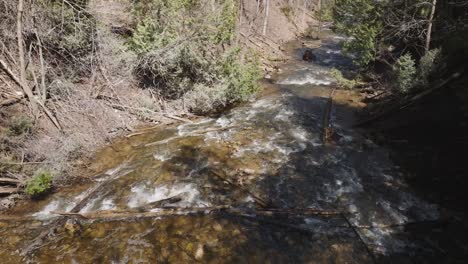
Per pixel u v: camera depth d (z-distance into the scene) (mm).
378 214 7406
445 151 8805
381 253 6371
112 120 11047
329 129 11016
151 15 12664
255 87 13523
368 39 12930
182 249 6371
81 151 9500
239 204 7684
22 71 9516
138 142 10398
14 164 8078
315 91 15156
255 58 15375
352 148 10109
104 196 7941
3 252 6320
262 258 6223
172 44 12109
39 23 10555
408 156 9383
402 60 12102
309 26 35719
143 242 6551
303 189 8211
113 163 9312
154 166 9086
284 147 10109
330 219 7250
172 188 8227
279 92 14859
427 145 9438
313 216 7332
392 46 14750
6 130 8461
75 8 11117
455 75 9352
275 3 32594
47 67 10656
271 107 13094
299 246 6516
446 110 9414
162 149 9945
